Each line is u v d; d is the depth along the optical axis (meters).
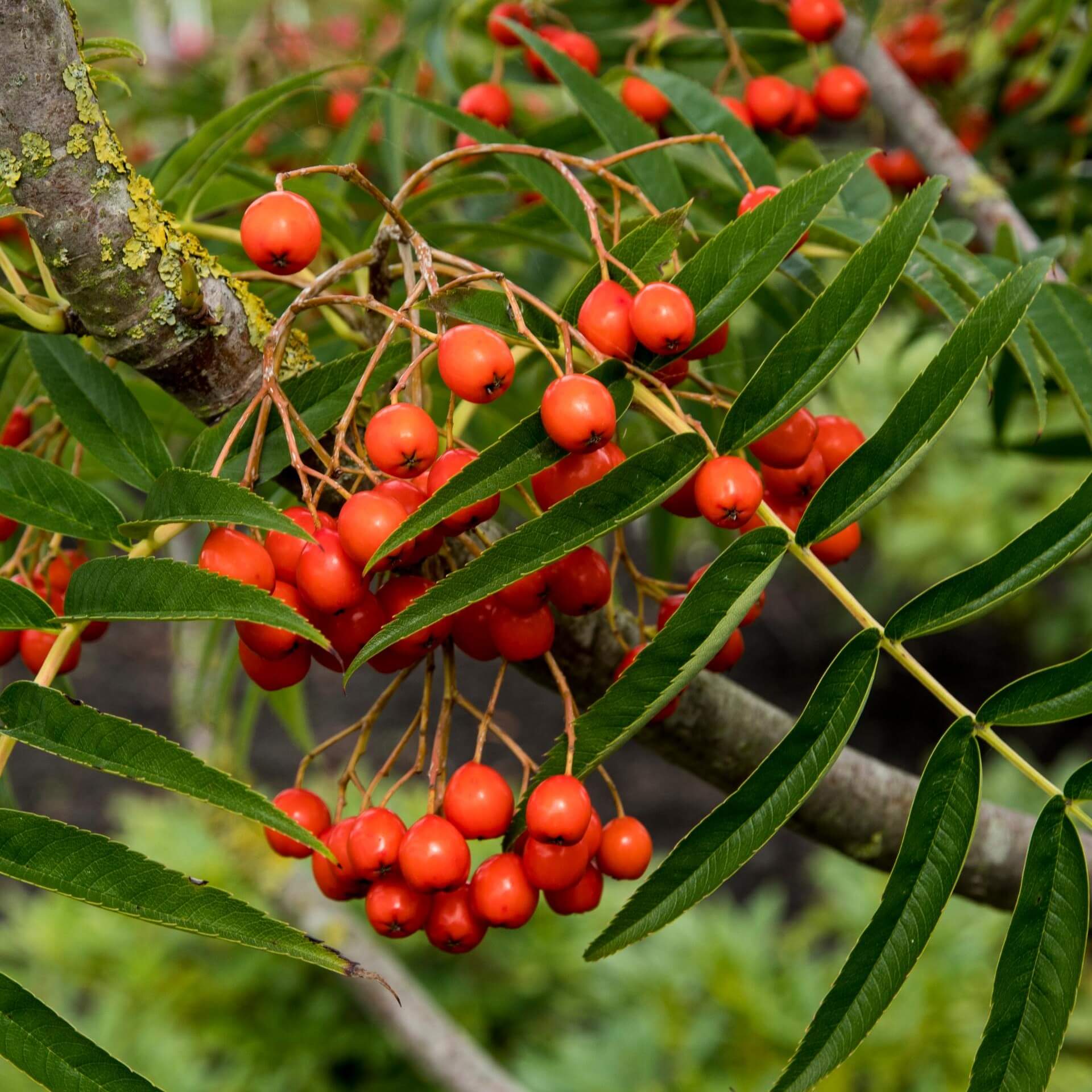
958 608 0.32
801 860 1.65
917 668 0.32
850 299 0.33
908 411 0.32
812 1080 0.31
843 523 0.32
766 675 1.89
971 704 1.77
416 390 0.35
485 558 0.31
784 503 0.36
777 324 0.45
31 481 0.33
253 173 0.42
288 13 0.75
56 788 1.70
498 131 0.40
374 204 0.52
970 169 0.54
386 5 0.64
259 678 0.34
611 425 0.32
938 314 0.53
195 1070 1.00
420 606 0.31
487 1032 1.14
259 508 0.32
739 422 0.33
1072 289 0.40
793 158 0.50
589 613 0.35
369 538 0.32
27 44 0.33
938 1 0.67
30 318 0.35
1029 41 0.62
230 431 0.35
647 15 0.51
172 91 0.66
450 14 0.52
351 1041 1.11
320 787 1.45
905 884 0.32
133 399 0.35
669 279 0.35
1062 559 0.32
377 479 0.33
